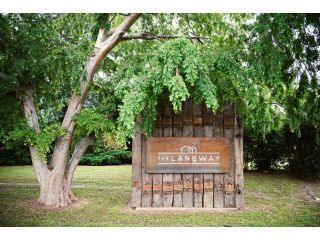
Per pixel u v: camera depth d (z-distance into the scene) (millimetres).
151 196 6578
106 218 5941
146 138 6582
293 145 11328
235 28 7312
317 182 10336
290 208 6707
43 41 7180
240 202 6539
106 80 7578
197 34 8062
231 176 6586
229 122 6598
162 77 4957
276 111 7562
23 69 6715
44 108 8539
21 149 15727
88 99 8516
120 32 6863
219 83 6203
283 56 5582
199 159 6531
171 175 6594
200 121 6594
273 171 12484
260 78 5543
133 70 5941
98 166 15273
